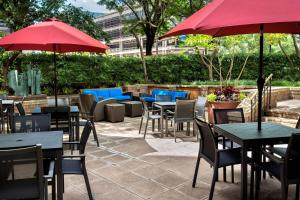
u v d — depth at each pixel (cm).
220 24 274
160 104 684
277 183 392
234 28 429
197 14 336
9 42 451
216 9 297
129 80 1294
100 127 793
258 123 363
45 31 466
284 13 267
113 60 1241
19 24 1093
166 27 1522
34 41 444
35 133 347
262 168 318
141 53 1347
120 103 1002
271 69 1343
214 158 337
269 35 1043
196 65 1377
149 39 1512
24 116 385
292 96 1105
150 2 1423
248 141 315
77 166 340
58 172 288
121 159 497
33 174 238
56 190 320
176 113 630
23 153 231
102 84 1231
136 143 606
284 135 331
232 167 393
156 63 1342
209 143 347
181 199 347
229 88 806
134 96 1096
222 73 1387
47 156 287
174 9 1444
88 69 1172
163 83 1353
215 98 795
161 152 538
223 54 1275
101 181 401
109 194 361
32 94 955
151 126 805
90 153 533
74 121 577
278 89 1003
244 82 1149
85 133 331
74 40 462
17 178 236
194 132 679
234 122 448
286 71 1329
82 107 880
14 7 1045
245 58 1350
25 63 1052
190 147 572
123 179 408
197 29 302
